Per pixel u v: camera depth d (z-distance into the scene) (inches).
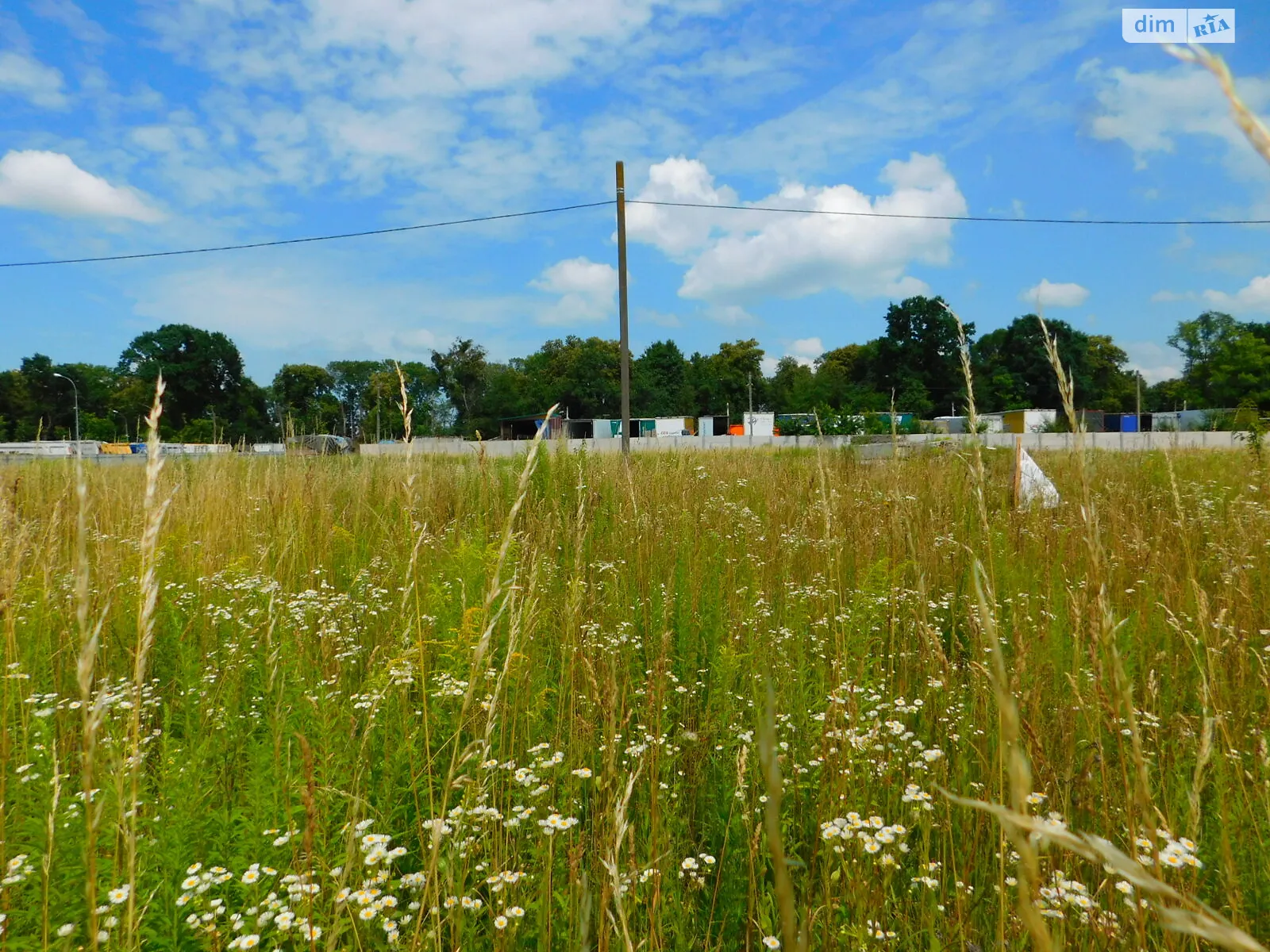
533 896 77.9
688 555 199.3
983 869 80.1
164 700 130.6
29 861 70.2
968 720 104.1
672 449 535.5
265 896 70.7
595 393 3105.3
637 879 69.7
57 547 182.5
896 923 76.1
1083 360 3115.2
